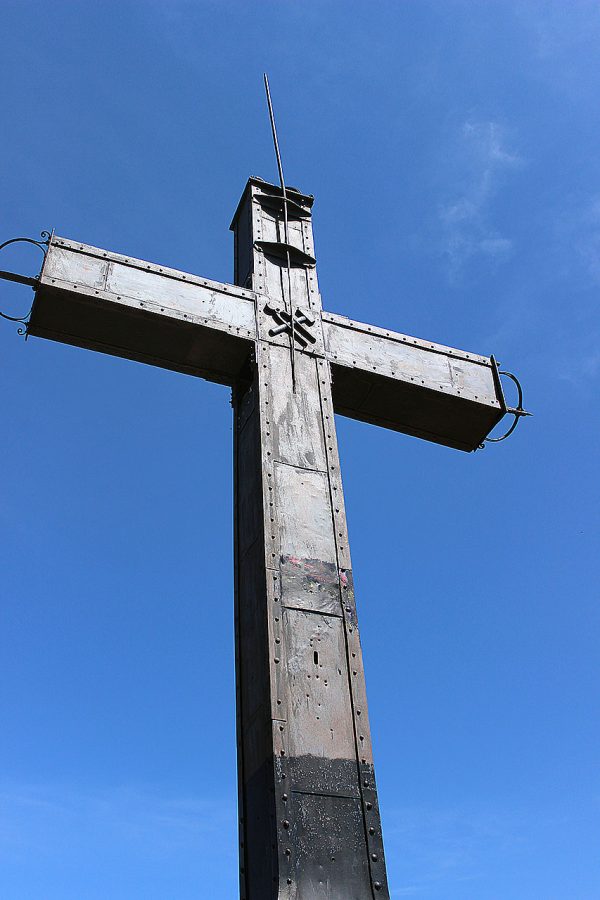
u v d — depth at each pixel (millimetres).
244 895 5680
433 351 9172
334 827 5578
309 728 5934
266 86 10562
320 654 6320
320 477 7367
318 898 5258
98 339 8117
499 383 9250
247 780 6086
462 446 9633
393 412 9078
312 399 7914
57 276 7684
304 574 6695
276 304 8555
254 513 7125
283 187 9719
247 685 6473
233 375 8430
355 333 8812
